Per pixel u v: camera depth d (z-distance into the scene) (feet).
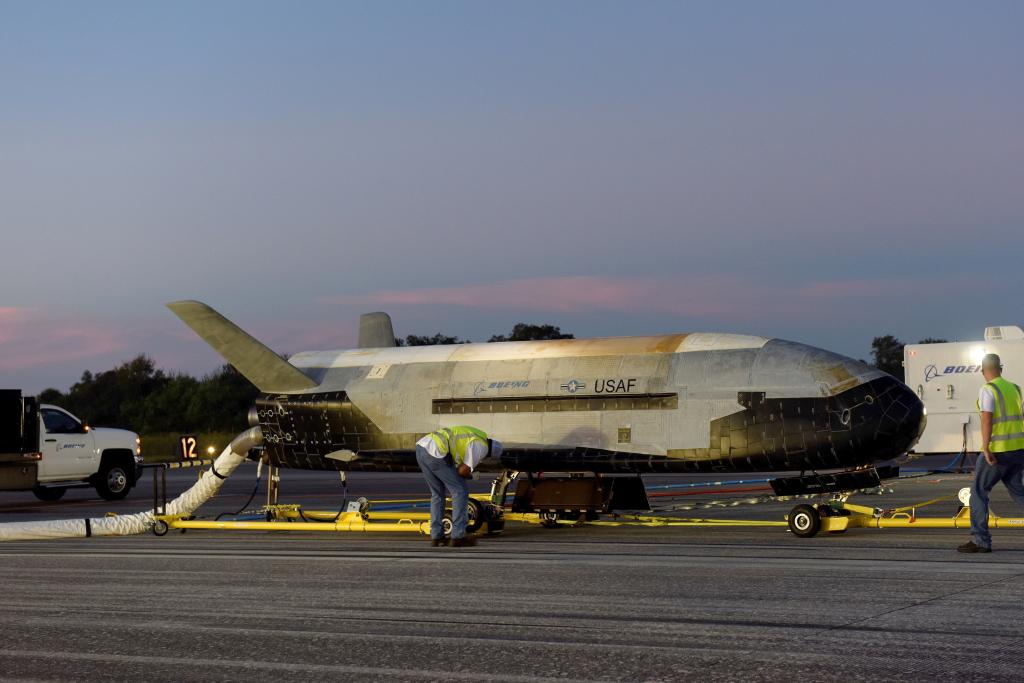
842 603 25.76
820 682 18.49
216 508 67.46
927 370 84.79
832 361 45.11
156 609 27.27
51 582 32.60
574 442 47.47
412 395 51.80
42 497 82.69
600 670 19.74
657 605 26.20
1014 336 82.53
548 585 29.89
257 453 55.52
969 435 82.94
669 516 53.36
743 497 68.28
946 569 31.24
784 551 36.81
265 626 24.67
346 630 24.00
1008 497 64.03
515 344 52.01
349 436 52.85
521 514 49.47
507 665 20.34
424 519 48.03
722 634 22.57
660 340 48.65
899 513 49.73
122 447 81.20
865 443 43.62
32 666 21.09
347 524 47.78
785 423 44.39
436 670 20.10
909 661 19.83
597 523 49.85
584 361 48.75
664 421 46.11
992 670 19.10
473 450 41.42
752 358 46.01
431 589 29.71
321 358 56.54
